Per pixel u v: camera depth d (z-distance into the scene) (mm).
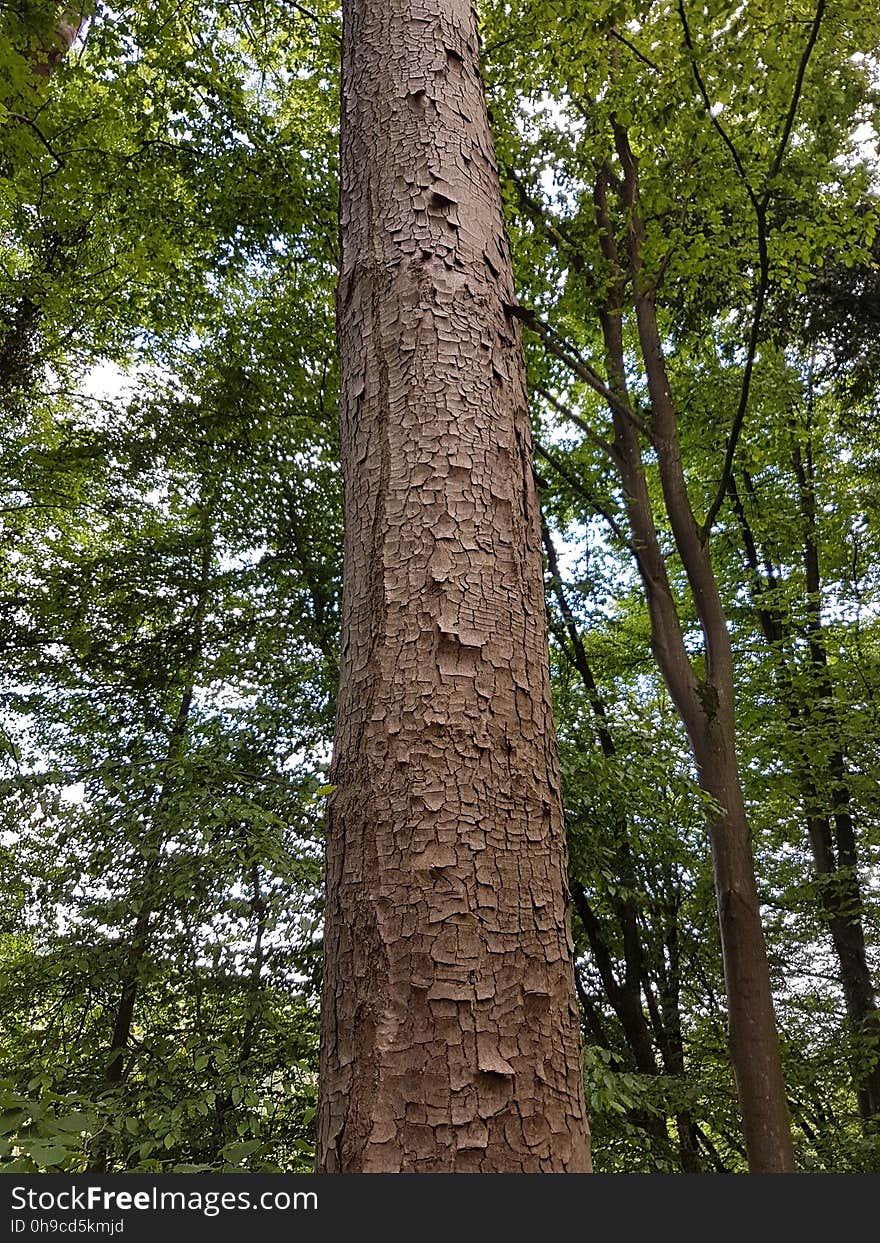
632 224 8227
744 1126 6059
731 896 6668
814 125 6438
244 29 8586
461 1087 1083
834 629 10602
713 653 7676
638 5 5715
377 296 1750
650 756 7160
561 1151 1106
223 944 5508
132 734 8664
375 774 1303
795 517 10992
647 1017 10375
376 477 1560
